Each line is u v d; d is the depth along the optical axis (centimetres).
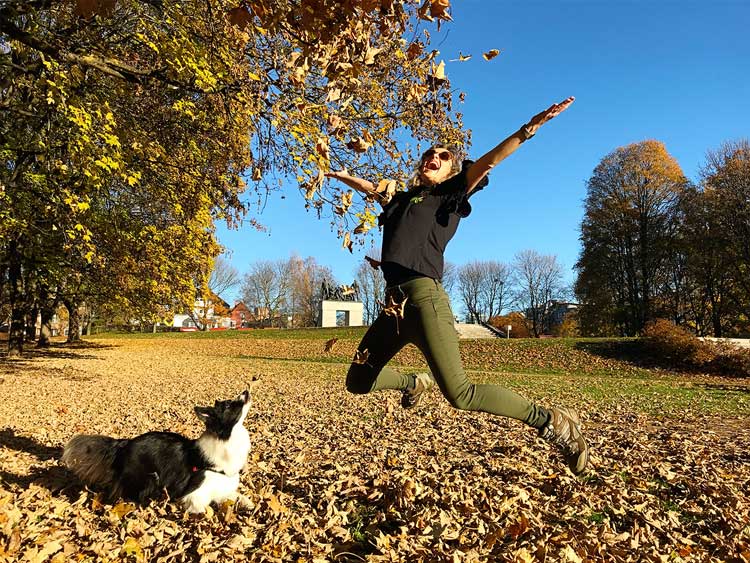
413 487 412
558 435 327
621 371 2395
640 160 3897
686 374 2270
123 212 1317
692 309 3916
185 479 371
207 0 596
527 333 6088
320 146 328
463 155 334
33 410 964
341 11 280
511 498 394
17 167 973
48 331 3039
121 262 1422
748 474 488
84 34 738
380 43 432
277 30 321
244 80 603
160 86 705
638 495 416
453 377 294
